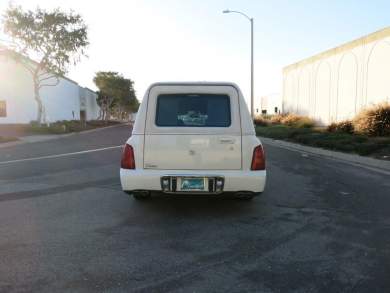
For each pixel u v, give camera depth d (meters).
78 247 4.27
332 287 3.34
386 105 17.52
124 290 3.27
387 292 3.25
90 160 12.11
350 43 24.19
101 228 4.95
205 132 5.26
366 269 3.71
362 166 10.71
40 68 32.69
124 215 5.54
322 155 13.65
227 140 5.26
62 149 16.30
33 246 4.29
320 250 4.20
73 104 46.72
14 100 35.12
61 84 42.28
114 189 7.39
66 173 9.41
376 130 16.55
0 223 5.16
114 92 58.69
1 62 34.09
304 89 31.39
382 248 4.27
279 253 4.11
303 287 3.34
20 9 30.45
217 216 5.49
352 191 7.28
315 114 29.36
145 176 5.25
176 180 5.24
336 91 26.08
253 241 4.47
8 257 3.98
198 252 4.13
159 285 3.37
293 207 6.04
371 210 5.89
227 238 4.57
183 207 5.96
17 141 20.84
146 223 5.16
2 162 11.73
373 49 21.72
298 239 4.54
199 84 5.47
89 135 28.66
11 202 6.36
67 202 6.34
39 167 10.50
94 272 3.62
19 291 3.24
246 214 5.61
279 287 3.34
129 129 41.34
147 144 5.29
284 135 21.00
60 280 3.45
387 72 20.47
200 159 5.27
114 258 3.96
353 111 23.86
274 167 10.49
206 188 5.24
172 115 5.39
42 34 30.62
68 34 31.02
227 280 3.47
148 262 3.86
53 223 5.16
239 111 5.38
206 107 5.41
